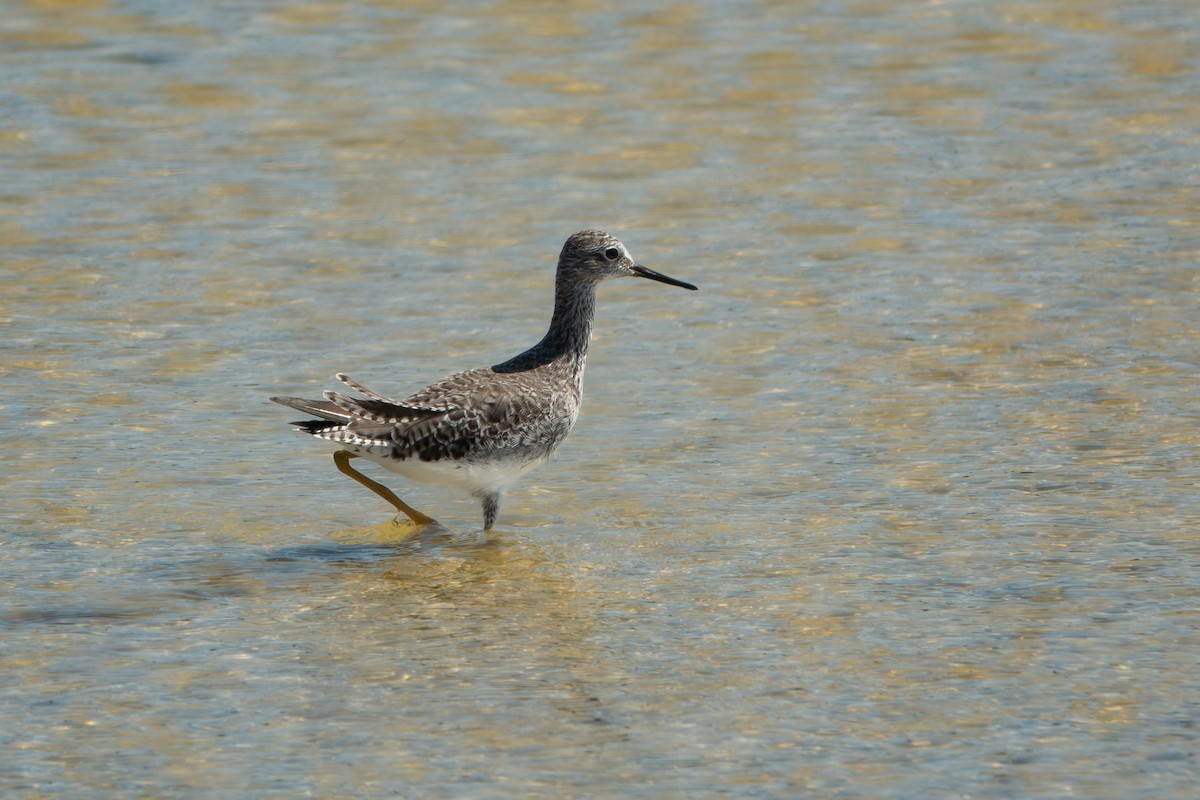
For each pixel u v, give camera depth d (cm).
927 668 1044
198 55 2766
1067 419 1510
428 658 1080
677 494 1380
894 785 898
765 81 2647
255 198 2195
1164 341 1695
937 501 1342
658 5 3017
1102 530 1270
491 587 1209
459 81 2648
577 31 2889
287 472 1448
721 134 2431
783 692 1016
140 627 1129
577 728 973
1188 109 2491
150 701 1012
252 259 1988
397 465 1308
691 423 1534
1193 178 2216
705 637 1105
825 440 1484
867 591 1174
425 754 943
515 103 2559
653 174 2281
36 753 943
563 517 1345
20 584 1198
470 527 1342
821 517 1320
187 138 2417
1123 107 2508
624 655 1080
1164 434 1467
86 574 1223
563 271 1396
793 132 2438
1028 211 2120
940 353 1692
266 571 1242
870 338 1741
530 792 898
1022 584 1174
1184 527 1270
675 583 1204
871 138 2409
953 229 2067
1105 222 2072
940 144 2380
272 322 1798
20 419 1530
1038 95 2572
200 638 1112
